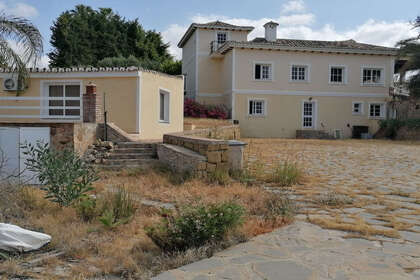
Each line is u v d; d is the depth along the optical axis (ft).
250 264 12.34
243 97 89.30
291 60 91.20
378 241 14.55
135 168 30.12
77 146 31.48
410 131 83.46
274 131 90.79
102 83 47.19
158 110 51.44
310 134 90.22
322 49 90.58
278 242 14.46
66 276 12.00
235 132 70.79
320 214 18.61
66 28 127.54
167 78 54.19
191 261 12.76
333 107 93.04
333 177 30.35
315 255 13.05
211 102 100.07
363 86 94.12
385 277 11.24
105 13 140.56
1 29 34.30
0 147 26.91
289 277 11.28
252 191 23.12
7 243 13.76
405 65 95.30
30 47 35.12
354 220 17.39
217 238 14.44
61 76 47.88
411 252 13.30
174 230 14.24
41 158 19.80
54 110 50.14
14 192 20.13
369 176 31.12
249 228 15.80
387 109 95.30
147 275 11.76
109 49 133.49
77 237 15.34
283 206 19.19
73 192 19.35
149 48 142.31
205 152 27.63
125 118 46.68
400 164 39.55
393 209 19.63
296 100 91.61
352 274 11.45
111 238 15.38
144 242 14.80
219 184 25.99
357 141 79.15
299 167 35.14
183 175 27.61
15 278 11.79
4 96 49.08
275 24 96.43
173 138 33.91
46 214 18.24
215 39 100.01
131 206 18.92
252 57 89.51
